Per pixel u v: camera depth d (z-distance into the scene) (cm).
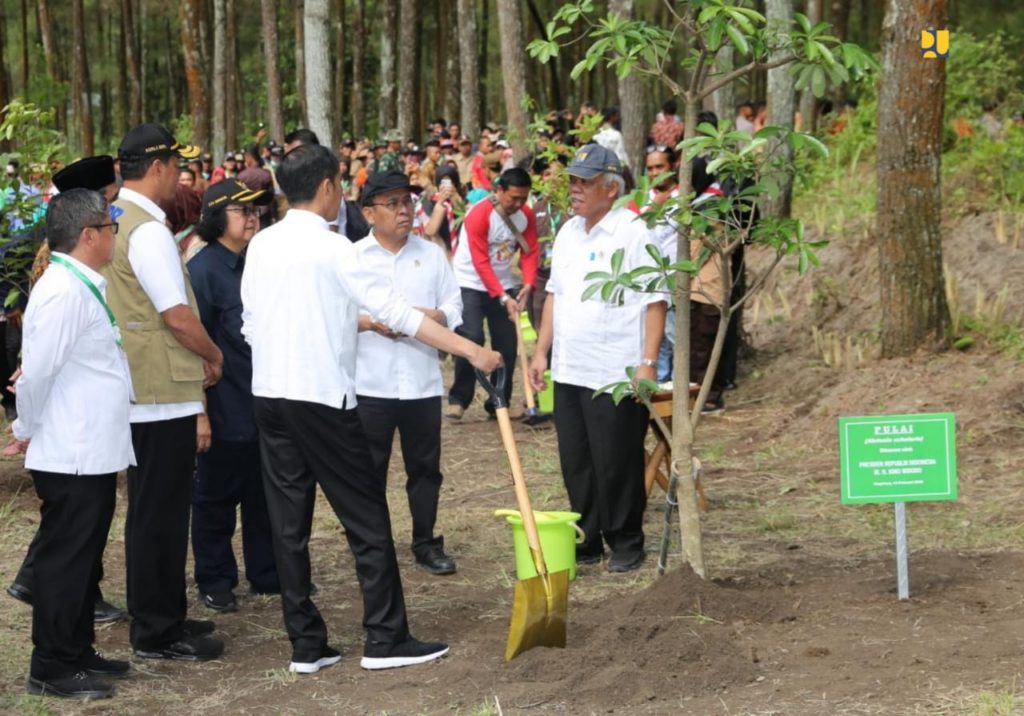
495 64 4116
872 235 1303
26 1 4544
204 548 632
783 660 508
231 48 3569
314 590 653
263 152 2534
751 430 983
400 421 675
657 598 572
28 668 546
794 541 712
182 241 743
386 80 3259
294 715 483
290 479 525
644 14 2747
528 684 493
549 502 825
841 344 1152
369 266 683
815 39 520
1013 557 652
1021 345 996
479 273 995
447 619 606
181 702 505
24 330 486
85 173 560
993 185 1311
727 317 580
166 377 534
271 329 516
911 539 707
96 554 505
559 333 670
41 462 491
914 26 997
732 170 537
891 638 530
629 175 958
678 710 457
